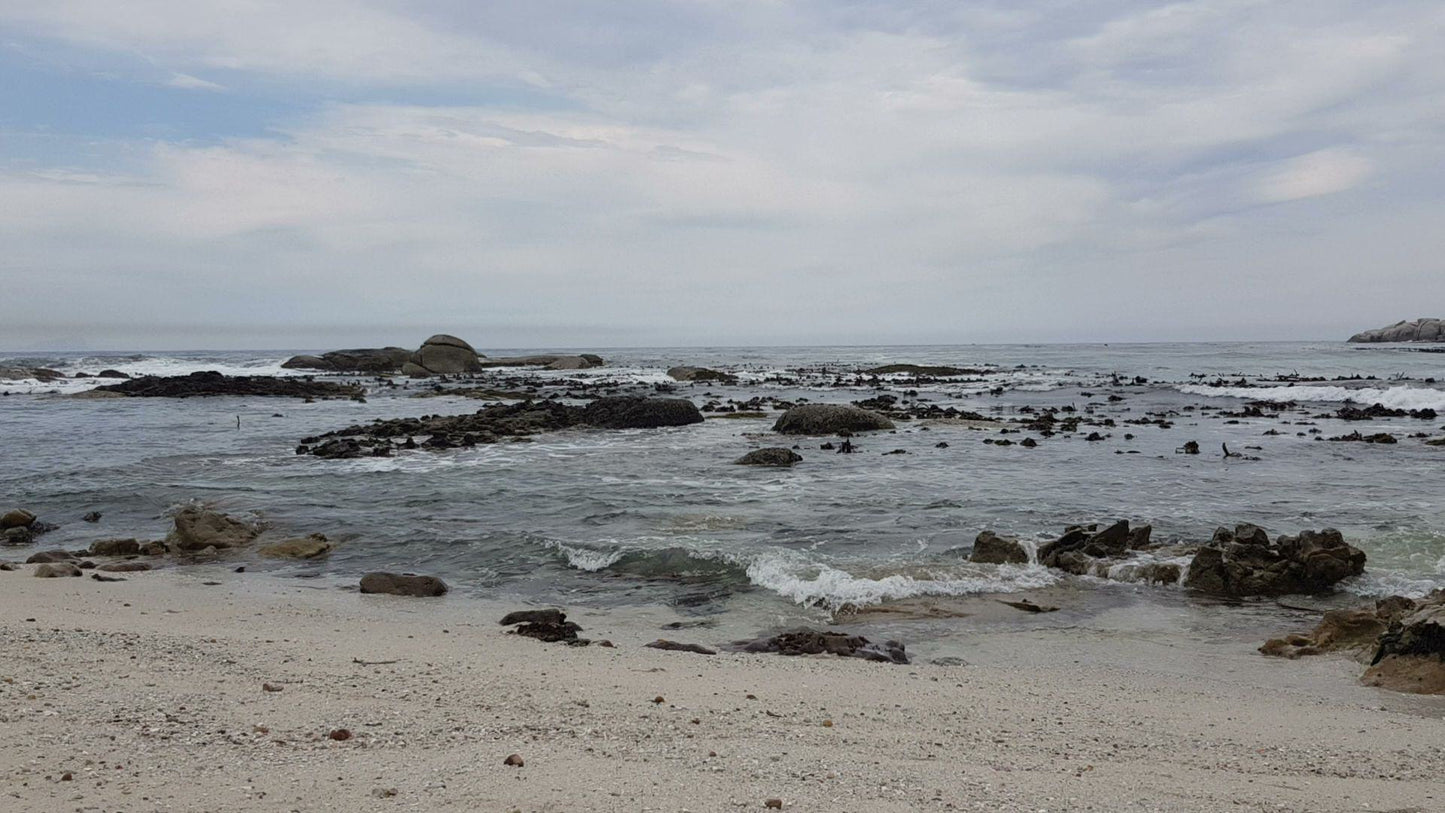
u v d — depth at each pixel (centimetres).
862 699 768
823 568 1302
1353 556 1255
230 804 486
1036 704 773
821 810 500
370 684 756
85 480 2188
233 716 648
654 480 2155
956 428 3359
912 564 1330
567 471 2305
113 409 4425
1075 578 1288
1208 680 879
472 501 1884
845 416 3212
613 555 1388
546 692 749
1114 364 8812
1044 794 544
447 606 1175
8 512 1727
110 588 1234
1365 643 962
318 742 599
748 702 743
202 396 5228
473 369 8119
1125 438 3002
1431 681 838
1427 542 1423
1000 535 1518
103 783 510
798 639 989
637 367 9888
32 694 676
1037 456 2580
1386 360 7950
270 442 3033
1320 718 747
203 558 1473
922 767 588
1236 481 2089
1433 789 574
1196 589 1243
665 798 511
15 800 480
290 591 1255
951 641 1029
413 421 3391
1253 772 605
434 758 573
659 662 885
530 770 553
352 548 1520
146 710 650
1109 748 654
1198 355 10456
